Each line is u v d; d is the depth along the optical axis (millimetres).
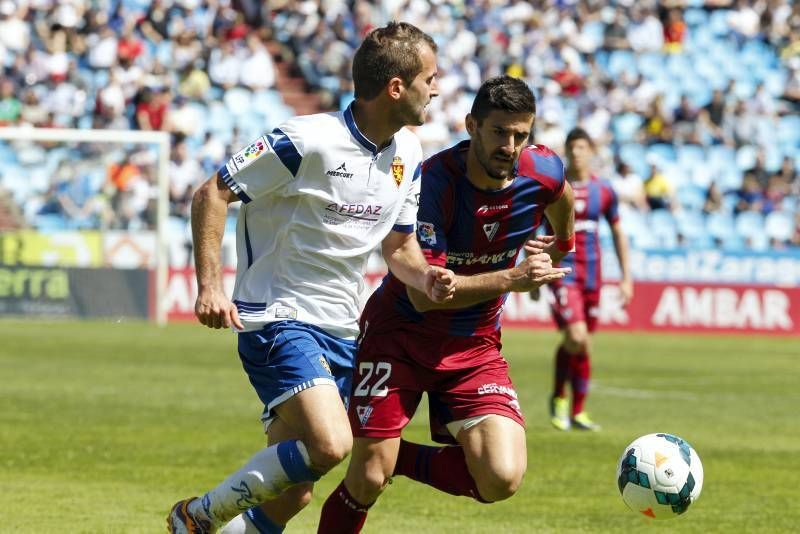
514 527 24797
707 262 87188
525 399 48000
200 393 46656
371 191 18812
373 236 19156
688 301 85438
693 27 112625
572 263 40844
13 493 26922
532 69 105062
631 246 93812
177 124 92500
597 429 40125
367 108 18531
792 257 87812
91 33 97000
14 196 79188
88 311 79375
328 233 18766
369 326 20953
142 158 80375
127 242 80000
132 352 61656
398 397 20281
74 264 79375
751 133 103688
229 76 98812
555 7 110312
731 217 96750
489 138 19500
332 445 17719
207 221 18078
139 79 93562
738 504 27656
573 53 107062
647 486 21531
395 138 19250
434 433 21344
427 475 20922
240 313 18922
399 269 19750
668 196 96062
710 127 103562
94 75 95375
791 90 110062
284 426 19125
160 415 40562
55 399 43875
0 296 78750
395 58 18234
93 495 26953
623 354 68750
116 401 43781
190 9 100938
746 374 59375
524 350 68250
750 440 38219
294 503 19422
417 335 20516
